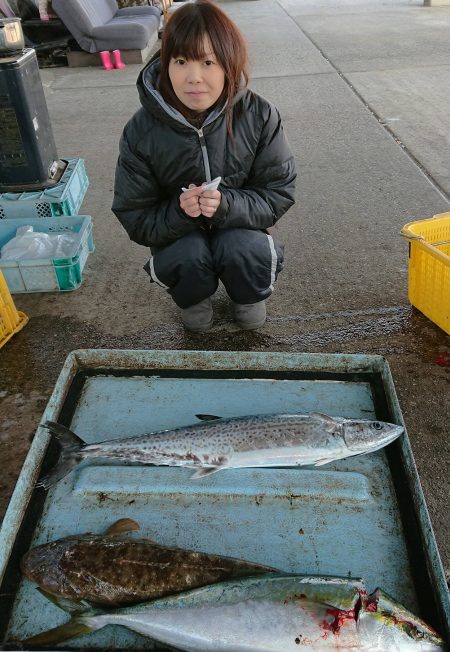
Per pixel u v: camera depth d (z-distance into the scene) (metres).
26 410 2.60
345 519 1.92
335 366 2.54
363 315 3.13
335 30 10.40
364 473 2.06
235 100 2.42
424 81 7.11
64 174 4.41
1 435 2.47
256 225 2.70
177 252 2.68
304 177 4.81
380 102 6.46
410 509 1.94
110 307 3.30
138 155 2.57
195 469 2.07
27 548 1.87
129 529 1.87
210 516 1.93
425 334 2.96
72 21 8.52
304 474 2.04
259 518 1.92
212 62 2.24
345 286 3.38
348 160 5.09
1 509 2.14
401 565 1.79
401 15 11.49
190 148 2.53
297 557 1.81
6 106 3.94
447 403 2.53
